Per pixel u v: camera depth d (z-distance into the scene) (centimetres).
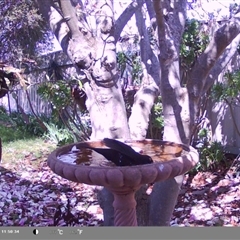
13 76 240
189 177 418
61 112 493
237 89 391
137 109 257
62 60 661
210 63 214
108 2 219
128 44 496
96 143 205
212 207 330
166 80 209
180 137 214
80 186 420
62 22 224
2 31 775
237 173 407
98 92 217
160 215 217
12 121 806
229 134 473
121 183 147
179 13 225
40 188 417
